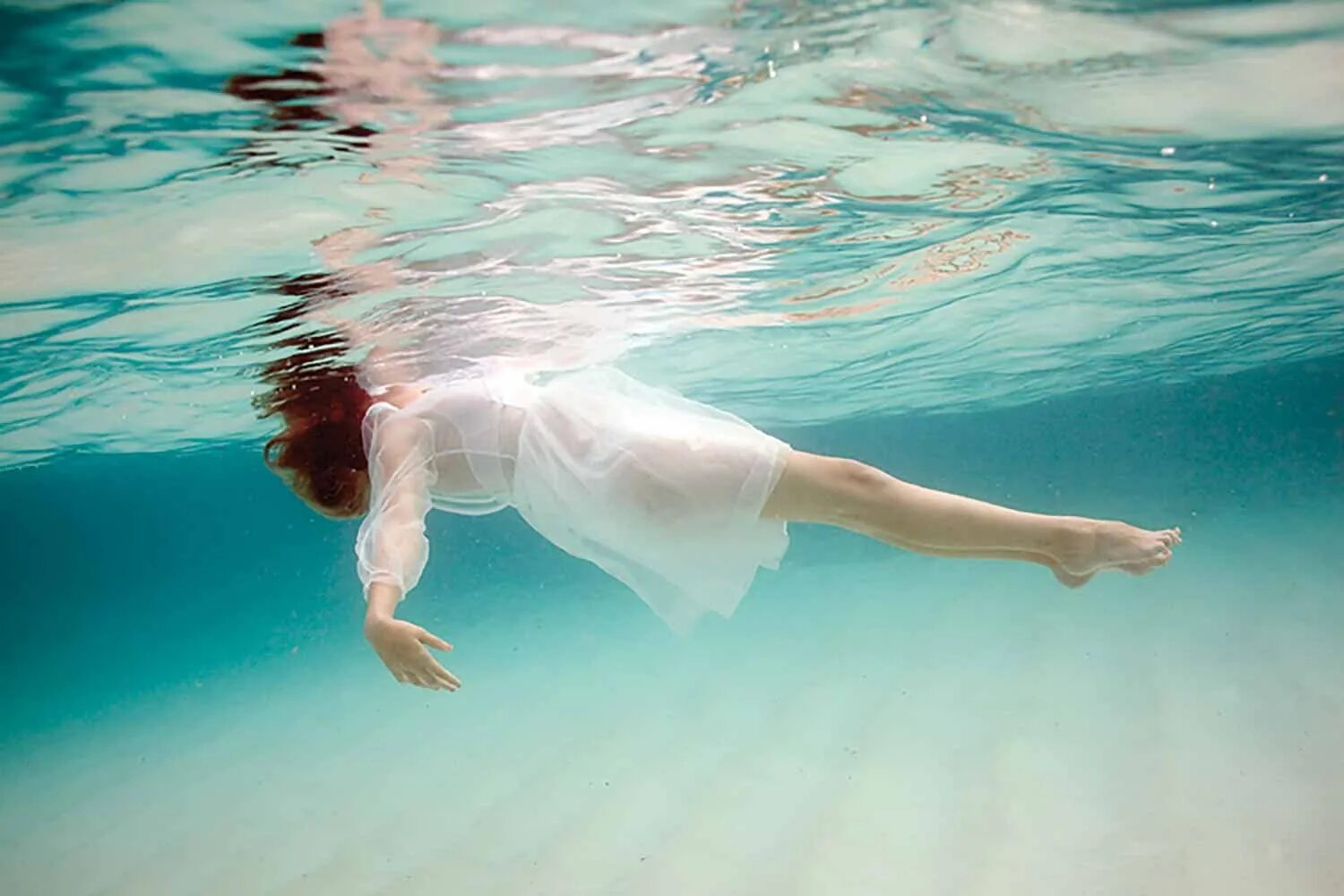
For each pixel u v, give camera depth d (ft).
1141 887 24.77
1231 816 27.94
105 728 73.46
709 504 14.57
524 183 23.08
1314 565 65.98
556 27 15.75
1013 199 30.07
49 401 48.11
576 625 84.33
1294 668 41.68
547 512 16.56
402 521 14.96
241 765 51.98
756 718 45.16
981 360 73.15
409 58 16.21
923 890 26.16
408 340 36.24
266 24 14.55
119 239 23.67
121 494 156.04
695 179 24.56
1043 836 28.32
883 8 16.46
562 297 34.68
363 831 37.22
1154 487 207.31
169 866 37.22
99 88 16.11
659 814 34.24
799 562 103.65
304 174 20.79
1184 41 18.97
